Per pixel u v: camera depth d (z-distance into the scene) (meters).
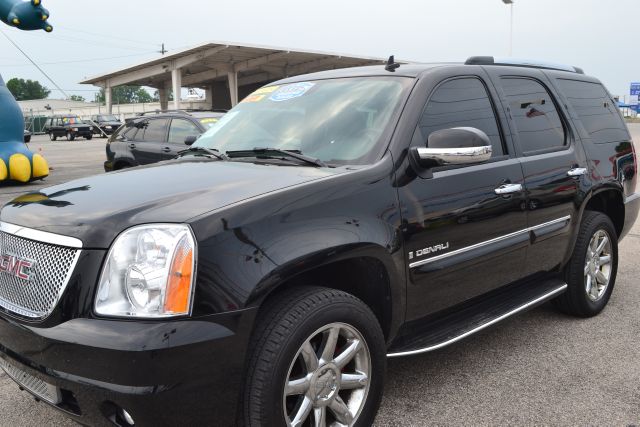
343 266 2.81
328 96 3.50
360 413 2.66
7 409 3.17
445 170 3.14
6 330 2.40
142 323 2.09
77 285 2.21
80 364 2.11
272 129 3.51
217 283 2.18
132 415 2.07
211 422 2.21
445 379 3.48
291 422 2.40
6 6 14.55
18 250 2.48
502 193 3.40
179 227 2.20
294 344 2.34
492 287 3.54
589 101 4.66
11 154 14.06
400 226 2.81
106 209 2.39
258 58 38.09
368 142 3.01
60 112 79.00
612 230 4.57
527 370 3.59
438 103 3.28
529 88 4.05
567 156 4.08
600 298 4.55
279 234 2.35
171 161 3.44
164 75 43.81
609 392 3.28
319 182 2.60
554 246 3.98
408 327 3.08
